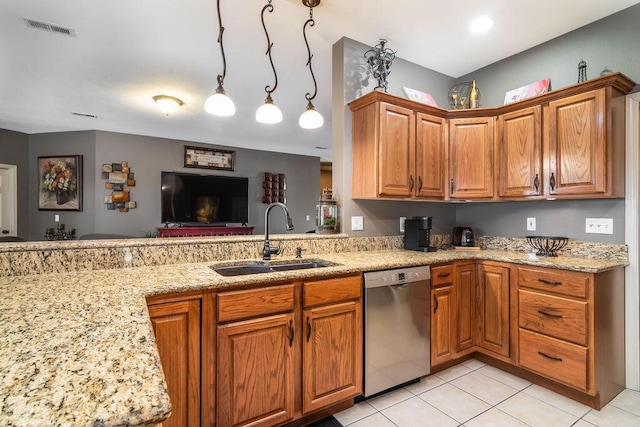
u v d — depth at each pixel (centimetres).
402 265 205
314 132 541
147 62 294
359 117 246
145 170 573
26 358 64
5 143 520
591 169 203
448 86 315
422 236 261
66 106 411
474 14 220
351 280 184
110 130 536
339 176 255
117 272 162
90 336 78
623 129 209
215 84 343
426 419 178
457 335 233
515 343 219
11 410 45
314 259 219
